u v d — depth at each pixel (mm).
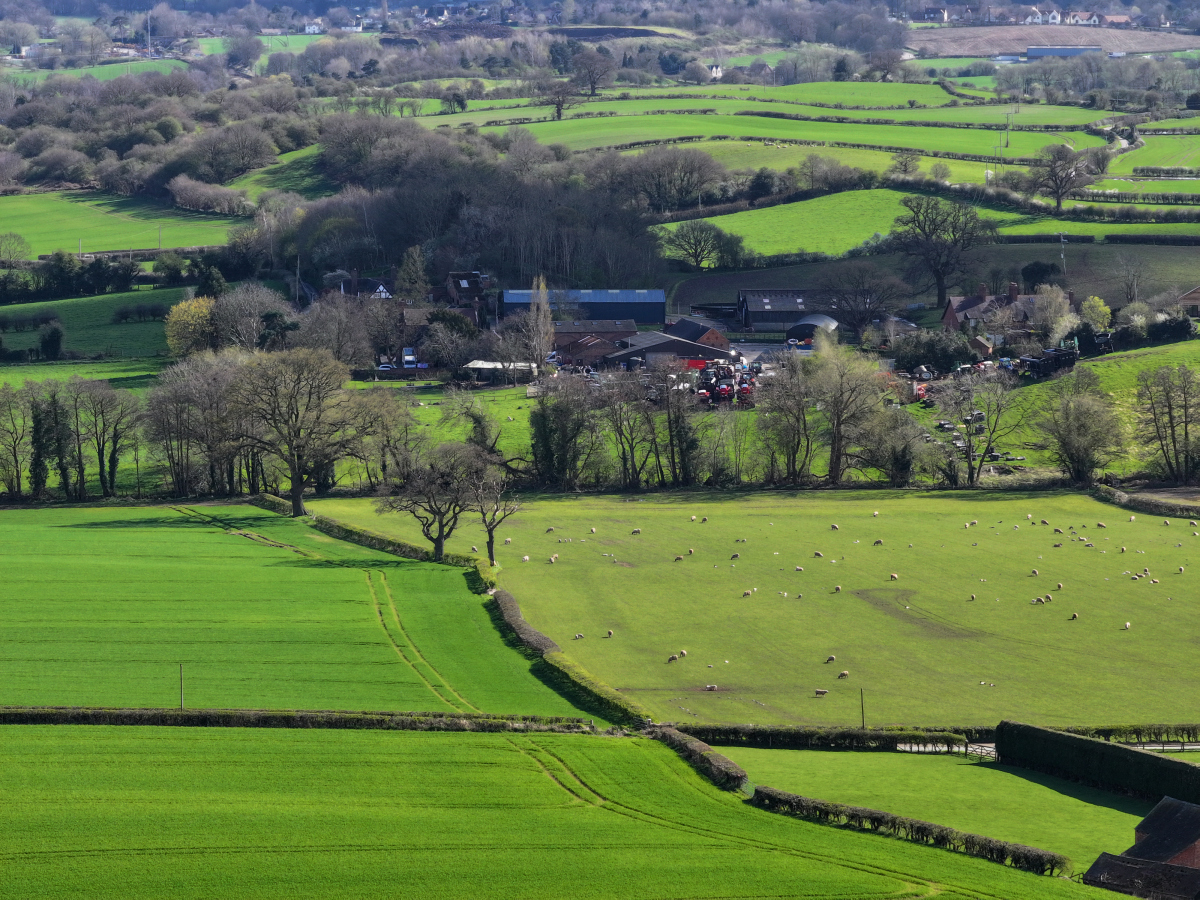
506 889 186875
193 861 190375
